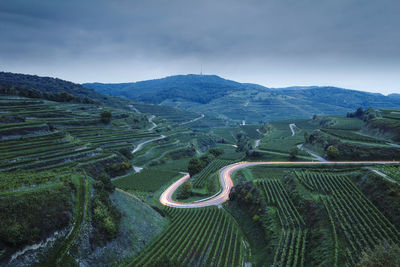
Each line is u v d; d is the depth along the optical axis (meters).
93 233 48.38
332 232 48.31
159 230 66.19
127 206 65.56
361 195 60.12
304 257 46.84
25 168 91.62
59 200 48.47
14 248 37.16
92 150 123.62
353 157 103.44
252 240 59.53
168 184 119.88
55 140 116.50
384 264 31.78
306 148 134.38
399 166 71.00
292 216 59.25
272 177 92.88
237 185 84.62
